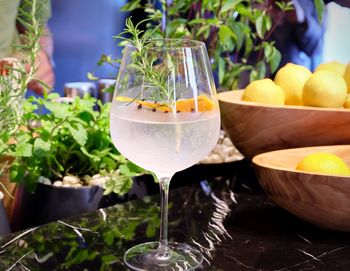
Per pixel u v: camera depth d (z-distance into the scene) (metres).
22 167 0.80
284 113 0.83
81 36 1.59
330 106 0.84
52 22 1.52
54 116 0.85
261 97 0.86
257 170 0.74
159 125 0.58
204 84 0.61
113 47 1.65
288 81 0.90
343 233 0.73
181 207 0.81
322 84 0.83
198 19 1.00
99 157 0.83
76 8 1.56
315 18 1.46
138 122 0.58
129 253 0.66
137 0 1.08
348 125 0.83
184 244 0.70
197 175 0.91
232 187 0.89
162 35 1.01
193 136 0.59
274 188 0.72
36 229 0.73
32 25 0.73
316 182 0.67
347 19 1.53
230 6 0.97
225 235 0.73
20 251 0.67
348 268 0.64
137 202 0.83
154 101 0.58
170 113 0.58
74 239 0.71
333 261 0.66
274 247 0.69
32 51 0.73
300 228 0.75
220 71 1.07
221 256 0.67
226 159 0.97
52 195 0.79
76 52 1.59
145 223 0.76
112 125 0.61
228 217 0.78
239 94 0.97
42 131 0.82
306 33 1.45
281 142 0.85
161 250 0.66
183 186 0.90
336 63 0.96
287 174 0.69
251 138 0.86
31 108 0.88
